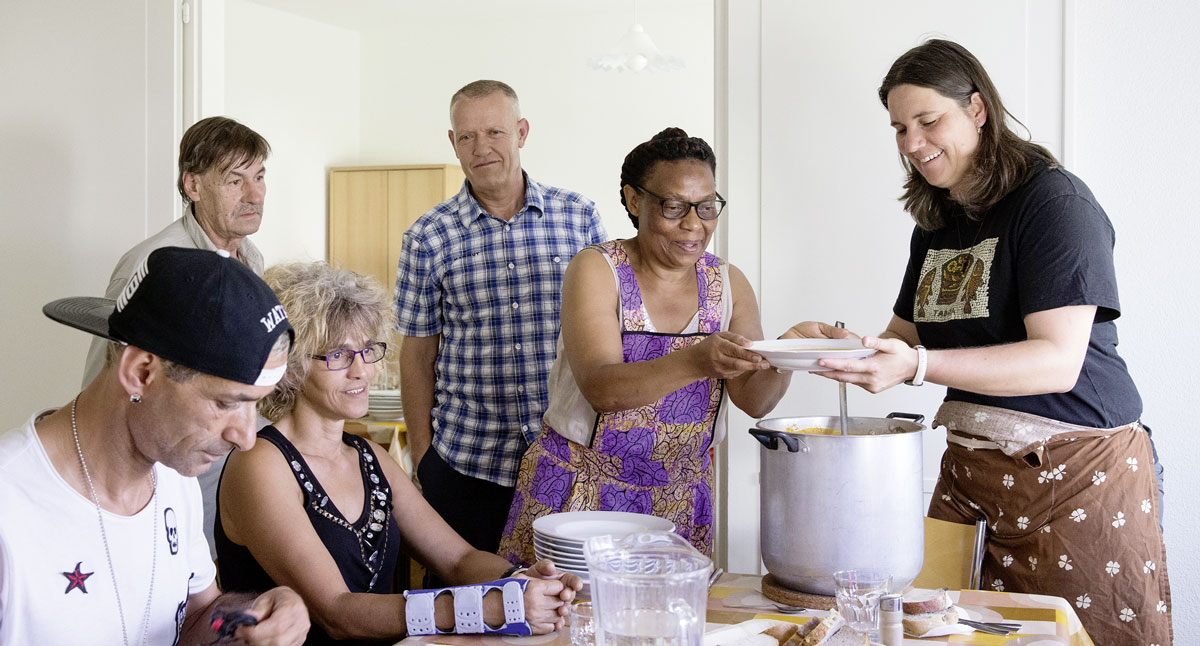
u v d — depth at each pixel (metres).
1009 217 1.90
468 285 2.96
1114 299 1.80
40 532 1.23
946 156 1.93
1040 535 1.90
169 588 1.39
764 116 2.82
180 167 2.89
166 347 1.19
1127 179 2.55
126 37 3.56
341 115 8.42
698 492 2.12
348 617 1.58
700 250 1.99
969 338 2.00
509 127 2.91
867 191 2.74
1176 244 2.52
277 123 7.80
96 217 3.63
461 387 2.97
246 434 1.27
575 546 1.62
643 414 2.03
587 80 7.93
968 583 1.91
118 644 1.31
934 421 2.12
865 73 2.73
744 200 2.85
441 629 1.52
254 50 7.57
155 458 1.27
